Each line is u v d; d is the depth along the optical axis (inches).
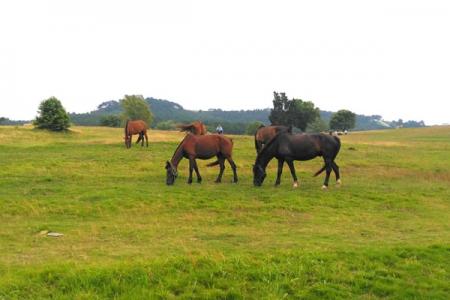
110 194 707.4
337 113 4877.0
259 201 684.7
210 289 360.8
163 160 1122.0
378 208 674.2
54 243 478.9
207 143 837.2
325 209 653.3
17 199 681.0
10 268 388.2
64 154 1221.7
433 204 711.7
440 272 409.4
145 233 521.0
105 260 412.8
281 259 412.8
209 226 563.5
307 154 784.9
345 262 415.5
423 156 1398.9
